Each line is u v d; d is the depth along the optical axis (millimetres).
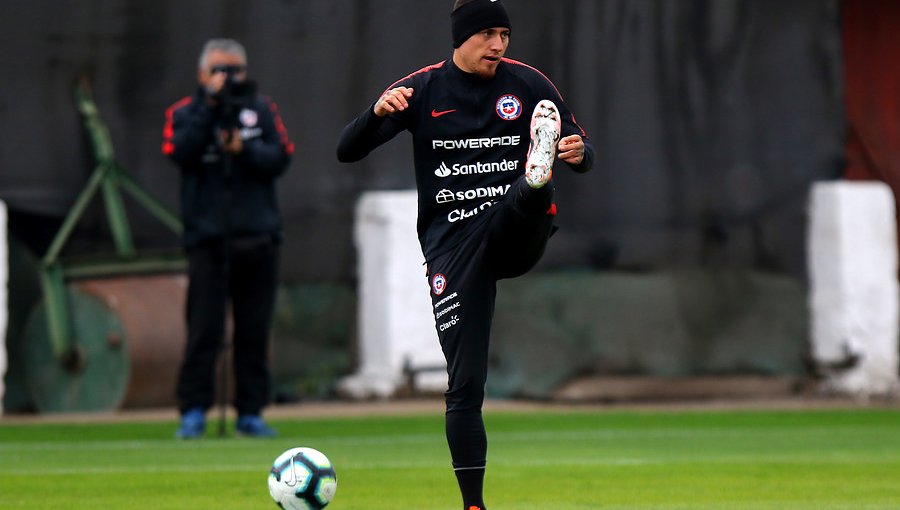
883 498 20781
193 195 31578
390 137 17281
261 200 31766
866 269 47000
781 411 41906
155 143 42156
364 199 44219
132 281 40844
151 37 42156
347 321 44312
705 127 46062
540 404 44188
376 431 34938
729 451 29375
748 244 46344
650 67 45594
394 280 44250
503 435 33719
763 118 46562
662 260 45500
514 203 15938
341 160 17734
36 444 30859
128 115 41906
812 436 33438
